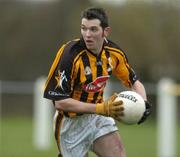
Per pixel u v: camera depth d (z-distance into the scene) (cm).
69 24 8906
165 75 8369
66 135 2114
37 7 9181
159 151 4312
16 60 9056
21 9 9188
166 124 4219
